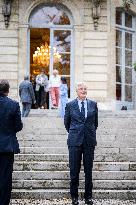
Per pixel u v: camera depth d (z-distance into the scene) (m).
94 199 10.38
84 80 23.80
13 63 23.61
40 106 23.20
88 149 9.81
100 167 11.41
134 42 25.17
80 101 9.99
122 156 11.93
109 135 13.48
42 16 24.05
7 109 8.91
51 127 14.70
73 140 9.78
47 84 23.17
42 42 24.02
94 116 9.98
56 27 24.05
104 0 23.89
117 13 24.59
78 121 9.85
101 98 23.73
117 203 9.96
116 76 24.41
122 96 24.52
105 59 23.88
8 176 8.84
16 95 23.48
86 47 23.89
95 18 23.80
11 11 23.69
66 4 23.92
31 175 11.13
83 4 23.95
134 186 10.83
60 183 10.87
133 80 25.09
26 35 23.77
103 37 23.89
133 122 14.96
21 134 13.72
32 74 23.88
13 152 8.88
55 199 10.38
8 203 8.88
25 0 23.80
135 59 25.17
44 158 11.86
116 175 11.16
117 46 24.53
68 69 23.98
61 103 18.02
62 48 24.05
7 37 23.64
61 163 11.45
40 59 23.98
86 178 9.82
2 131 8.89
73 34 24.03
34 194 10.44
